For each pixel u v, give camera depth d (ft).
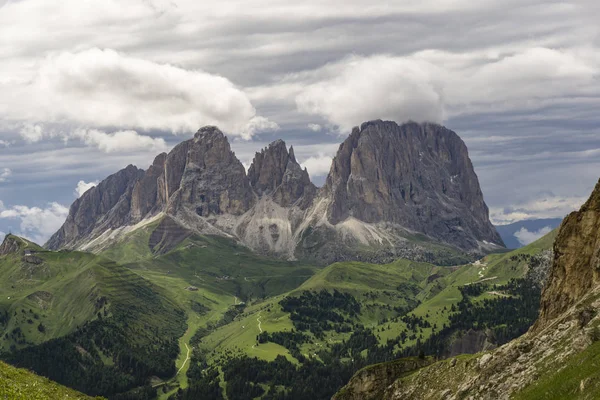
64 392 457.27
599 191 579.89
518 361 448.65
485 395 445.37
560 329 442.09
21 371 463.01
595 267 531.09
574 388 349.20
